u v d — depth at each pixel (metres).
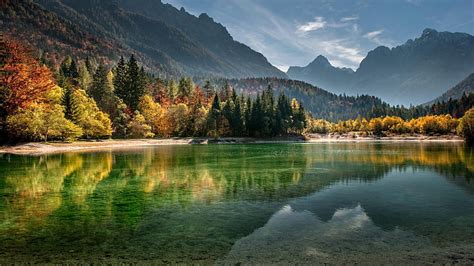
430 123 157.25
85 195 25.34
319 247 14.38
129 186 29.08
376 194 25.45
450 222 18.00
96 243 14.91
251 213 19.94
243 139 124.19
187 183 30.64
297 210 20.69
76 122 85.75
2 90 63.91
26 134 68.38
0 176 34.53
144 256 13.47
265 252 13.84
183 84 153.62
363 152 68.75
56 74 116.19
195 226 17.38
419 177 33.50
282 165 44.81
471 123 101.19
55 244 14.79
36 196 24.92
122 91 118.00
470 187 28.00
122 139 104.12
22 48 72.00
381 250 14.04
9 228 17.03
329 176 34.62
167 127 116.06
